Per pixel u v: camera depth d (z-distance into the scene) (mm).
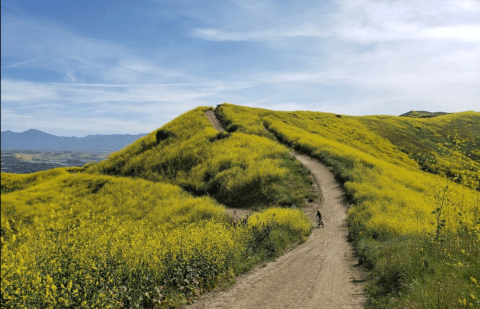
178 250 9359
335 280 9406
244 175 37438
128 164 52562
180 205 31734
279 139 57000
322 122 80438
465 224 7727
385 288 7465
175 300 7871
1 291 4605
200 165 44406
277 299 7859
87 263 6156
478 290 5113
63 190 43406
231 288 9305
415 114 154875
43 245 5680
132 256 7422
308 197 32875
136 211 33125
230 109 77125
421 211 22969
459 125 91625
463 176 7625
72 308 5289
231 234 13695
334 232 21234
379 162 45281
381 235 16453
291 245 16953
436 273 6555
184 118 70312
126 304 6730
